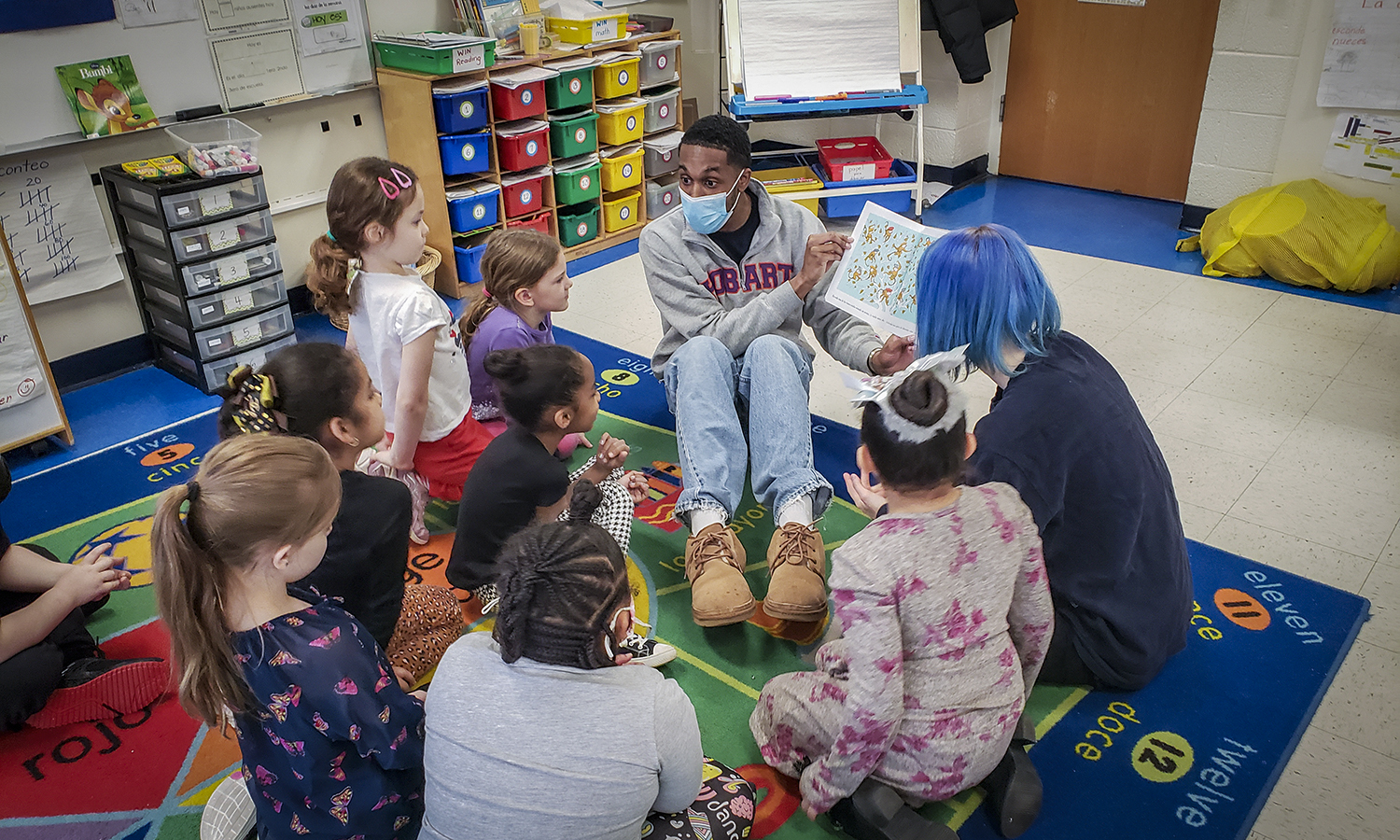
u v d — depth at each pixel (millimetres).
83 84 2971
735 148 2254
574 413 1978
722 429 2113
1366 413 2828
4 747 1781
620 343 3422
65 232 3072
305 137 3607
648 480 2561
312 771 1325
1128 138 4805
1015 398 1589
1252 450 2656
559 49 4020
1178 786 1643
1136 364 3160
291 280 3738
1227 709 1801
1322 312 3520
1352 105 3771
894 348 2199
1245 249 3832
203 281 3059
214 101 3301
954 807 1601
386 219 2102
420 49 3529
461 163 3717
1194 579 2152
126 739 1801
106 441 2896
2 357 2648
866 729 1346
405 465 2234
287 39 3428
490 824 1182
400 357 2205
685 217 2367
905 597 1306
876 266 2201
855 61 4348
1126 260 4062
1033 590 1430
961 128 5051
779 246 2453
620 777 1195
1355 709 1799
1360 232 3648
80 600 1813
